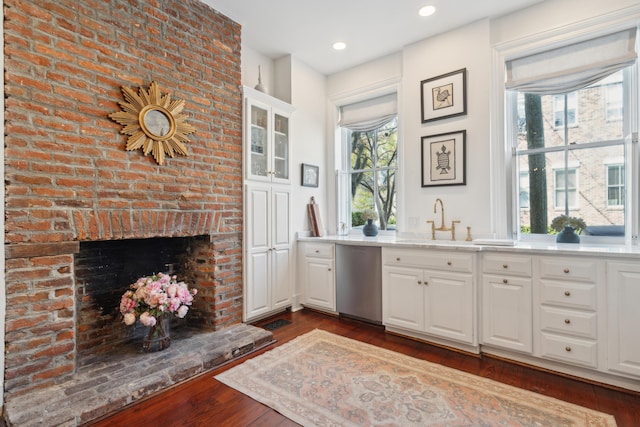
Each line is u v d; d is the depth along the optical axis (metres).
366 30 3.22
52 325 1.88
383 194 3.95
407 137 3.50
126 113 2.21
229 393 1.98
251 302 3.13
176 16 2.54
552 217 2.86
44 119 1.84
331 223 4.18
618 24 2.46
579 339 2.14
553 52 2.78
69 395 1.81
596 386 2.06
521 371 2.27
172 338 2.66
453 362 2.41
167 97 2.44
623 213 2.57
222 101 2.90
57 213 1.89
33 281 1.80
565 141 2.80
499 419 1.71
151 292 2.35
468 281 2.54
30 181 1.79
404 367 2.31
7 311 1.72
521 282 2.34
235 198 3.02
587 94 2.70
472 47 3.07
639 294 1.95
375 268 3.12
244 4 2.79
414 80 3.44
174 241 3.00
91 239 2.04
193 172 2.64
